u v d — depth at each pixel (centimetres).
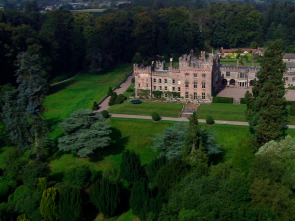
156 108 11588
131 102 12244
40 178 6950
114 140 9775
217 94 12888
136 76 12769
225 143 9138
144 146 9444
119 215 6750
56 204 6456
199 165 6681
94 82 16088
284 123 7862
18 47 14250
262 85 8300
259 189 5628
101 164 8662
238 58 19912
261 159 6231
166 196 6372
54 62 16988
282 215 5453
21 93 8494
